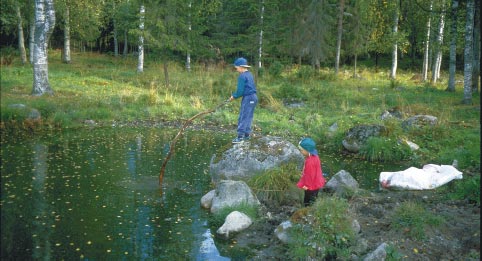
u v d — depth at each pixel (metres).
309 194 6.48
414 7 25.70
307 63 39.12
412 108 15.19
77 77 20.72
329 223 5.25
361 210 6.29
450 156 9.25
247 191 6.49
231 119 13.96
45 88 15.56
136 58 35.38
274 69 25.33
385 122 11.15
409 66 39.47
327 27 29.84
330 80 25.62
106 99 15.49
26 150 9.50
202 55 29.44
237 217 5.79
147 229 5.72
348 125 11.75
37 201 6.54
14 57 29.34
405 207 5.85
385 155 9.70
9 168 8.12
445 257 4.88
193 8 23.94
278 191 6.87
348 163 9.48
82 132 11.65
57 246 5.14
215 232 5.70
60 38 39.09
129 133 11.77
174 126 13.02
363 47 29.25
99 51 42.66
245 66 7.72
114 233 5.55
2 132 11.22
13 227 5.61
